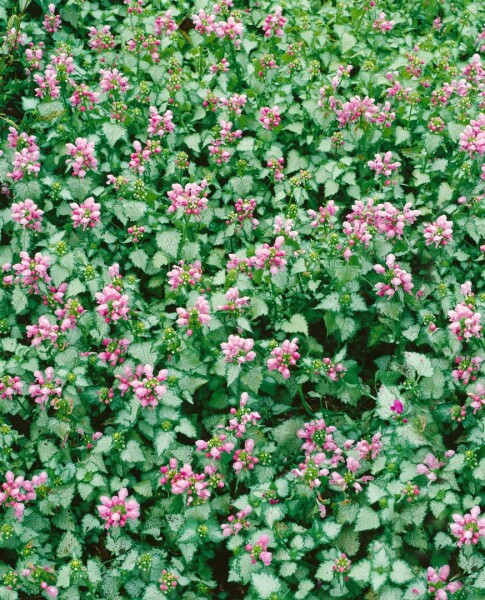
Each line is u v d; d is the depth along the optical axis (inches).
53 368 50.9
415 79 63.2
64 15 67.2
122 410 49.9
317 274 53.5
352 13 68.2
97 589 46.9
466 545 45.9
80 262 54.3
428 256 56.0
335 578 46.6
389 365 53.4
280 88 62.3
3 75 63.2
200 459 49.1
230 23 62.8
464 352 51.5
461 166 57.8
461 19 70.5
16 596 46.2
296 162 59.2
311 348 53.0
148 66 63.9
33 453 50.3
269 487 47.6
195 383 50.5
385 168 58.1
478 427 48.6
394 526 47.3
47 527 48.0
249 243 57.2
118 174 58.9
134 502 46.9
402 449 47.9
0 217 56.0
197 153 60.1
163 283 56.2
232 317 51.8
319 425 49.8
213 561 49.1
